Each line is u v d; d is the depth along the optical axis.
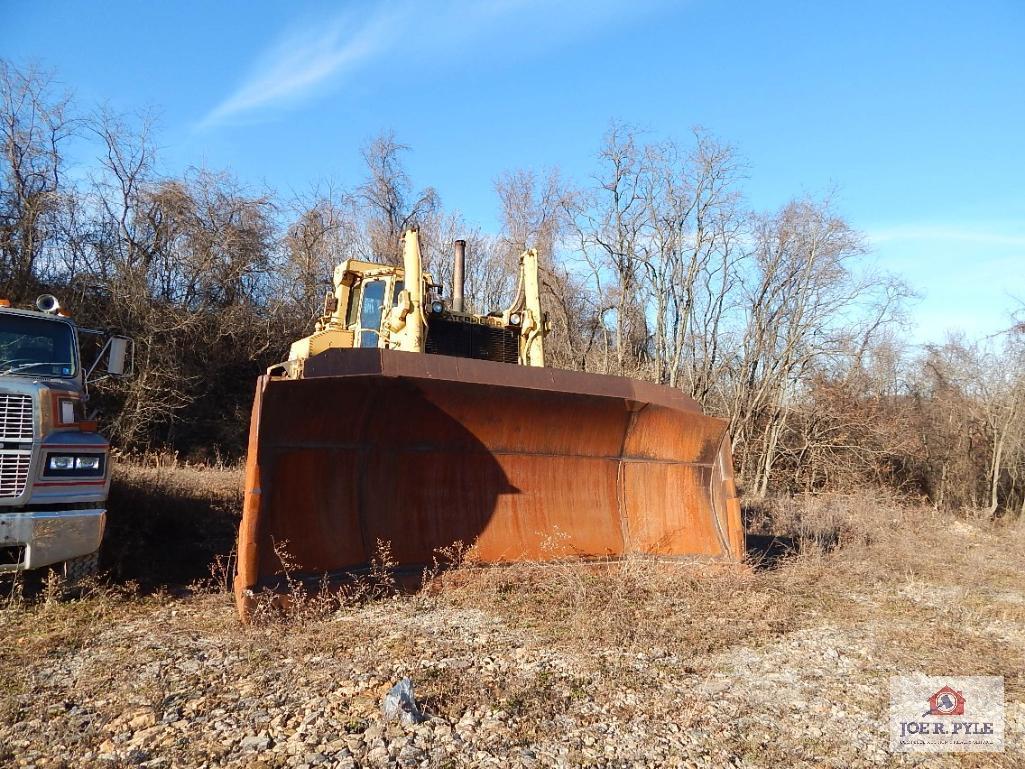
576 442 7.41
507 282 30.28
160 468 14.54
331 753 3.48
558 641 5.28
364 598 6.04
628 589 6.50
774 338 22.62
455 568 6.59
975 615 6.73
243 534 5.55
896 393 24.89
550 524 7.23
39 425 5.81
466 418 6.86
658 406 7.44
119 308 19.56
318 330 10.70
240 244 22.70
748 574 7.05
